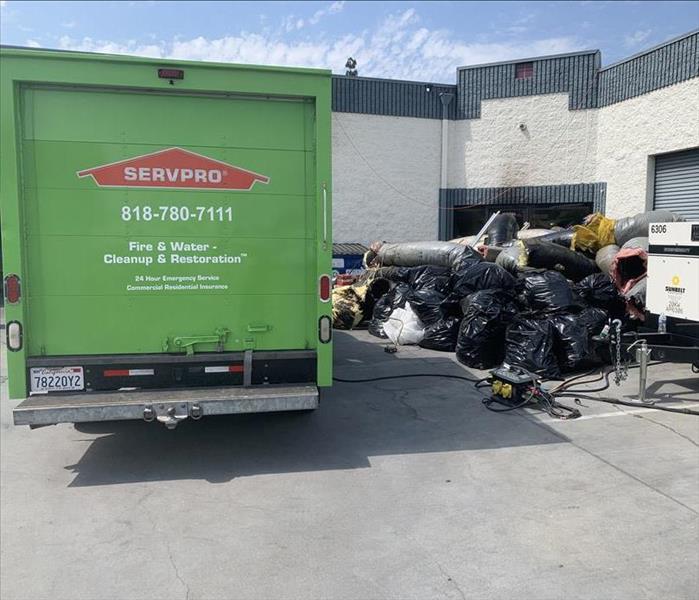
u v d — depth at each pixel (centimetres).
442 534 354
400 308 999
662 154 1438
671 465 451
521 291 831
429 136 1812
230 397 427
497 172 1788
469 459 470
